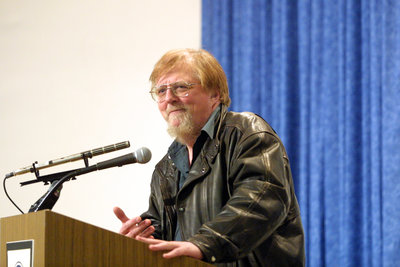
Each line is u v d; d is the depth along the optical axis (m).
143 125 5.16
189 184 2.33
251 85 4.64
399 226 3.91
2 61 5.64
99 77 5.36
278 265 2.21
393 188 3.96
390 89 4.07
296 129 4.47
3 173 5.45
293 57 4.55
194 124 2.42
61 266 1.56
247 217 1.97
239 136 2.28
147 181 5.05
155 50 5.24
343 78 4.29
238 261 2.20
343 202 4.13
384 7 4.16
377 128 4.09
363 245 4.05
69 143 5.34
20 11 5.68
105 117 5.29
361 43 4.28
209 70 2.45
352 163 4.15
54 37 5.55
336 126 4.27
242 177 2.14
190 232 2.28
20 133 5.48
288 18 4.58
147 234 2.13
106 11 5.44
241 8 4.80
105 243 1.64
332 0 4.40
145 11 5.32
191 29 5.15
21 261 1.67
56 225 1.57
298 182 4.39
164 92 2.46
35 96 5.51
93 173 5.18
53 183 2.27
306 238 4.25
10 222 1.76
